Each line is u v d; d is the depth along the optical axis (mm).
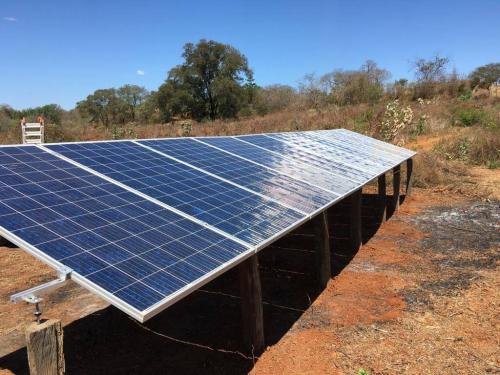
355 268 7910
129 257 3508
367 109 26750
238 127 27938
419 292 6801
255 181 6281
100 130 29875
